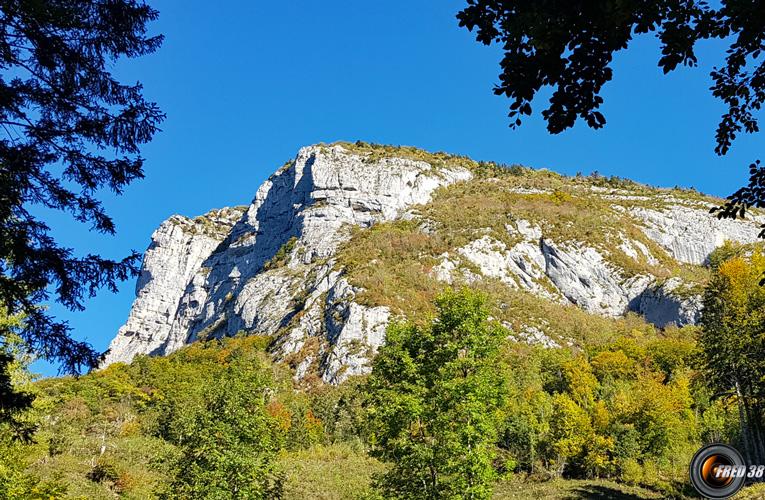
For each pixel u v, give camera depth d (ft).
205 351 355.97
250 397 71.77
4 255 24.21
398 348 67.26
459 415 58.80
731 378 99.35
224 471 64.23
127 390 236.84
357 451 163.73
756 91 20.29
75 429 154.30
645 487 127.85
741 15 16.12
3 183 23.99
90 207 26.81
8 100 23.58
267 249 553.64
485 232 416.26
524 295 363.56
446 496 55.42
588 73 16.87
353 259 390.42
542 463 153.38
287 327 350.02
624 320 356.79
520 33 16.06
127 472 119.14
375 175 529.86
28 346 27.04
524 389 187.62
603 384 210.38
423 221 460.14
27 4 22.62
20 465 54.65
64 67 25.43
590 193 536.83
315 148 582.35
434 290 342.23
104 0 25.84
